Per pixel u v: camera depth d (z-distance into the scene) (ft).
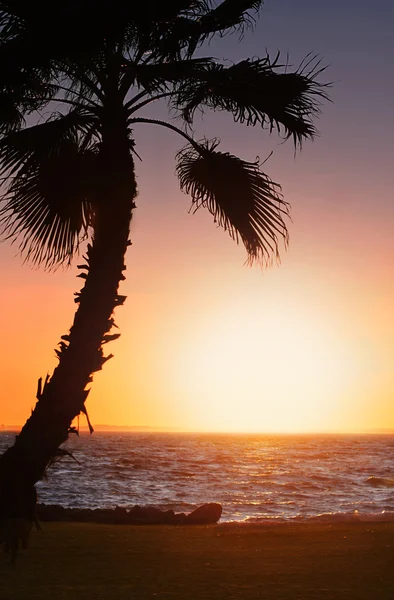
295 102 27.14
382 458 312.09
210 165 28.84
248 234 29.17
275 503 110.83
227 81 26.58
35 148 26.43
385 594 25.26
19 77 23.91
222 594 25.38
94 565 32.81
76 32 23.00
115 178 24.99
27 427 22.53
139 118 26.50
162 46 25.02
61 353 23.30
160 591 26.09
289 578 28.84
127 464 232.94
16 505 21.88
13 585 27.50
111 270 24.06
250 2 26.76
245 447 460.14
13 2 22.79
